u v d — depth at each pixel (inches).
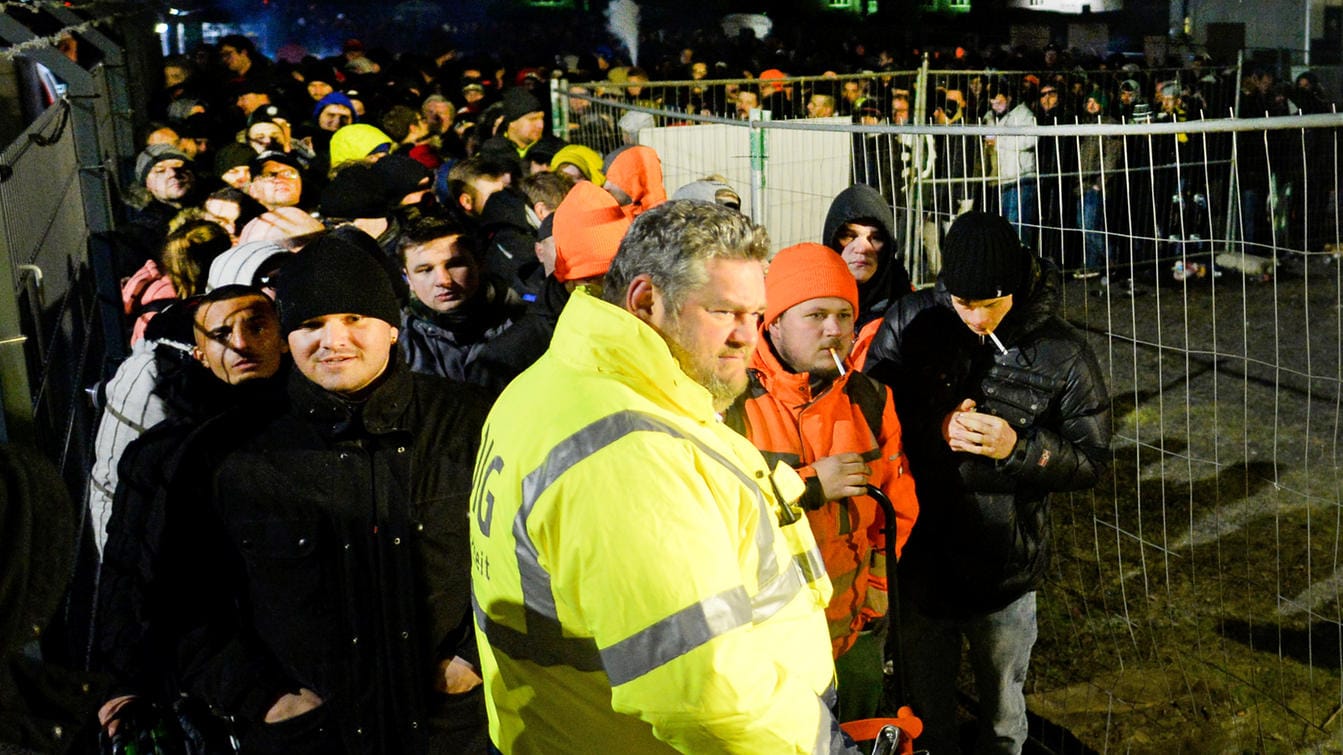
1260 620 178.4
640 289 69.1
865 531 111.7
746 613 62.6
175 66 422.0
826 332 107.6
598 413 64.1
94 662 97.0
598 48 959.0
